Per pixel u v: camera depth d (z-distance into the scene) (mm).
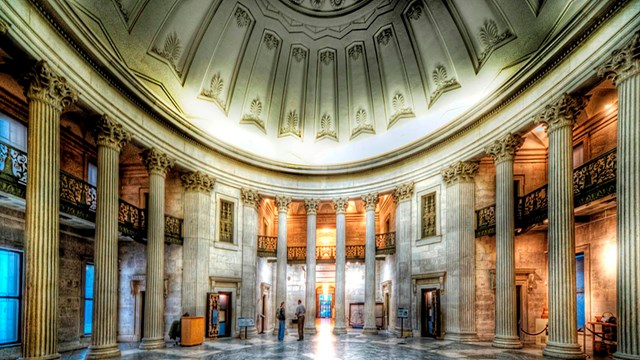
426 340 15023
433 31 16203
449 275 15141
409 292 17250
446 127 15492
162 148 14094
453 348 12508
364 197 19406
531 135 15320
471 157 14672
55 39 9125
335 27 18156
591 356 10820
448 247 15359
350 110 20062
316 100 20188
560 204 10352
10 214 11008
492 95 13164
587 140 13484
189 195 15961
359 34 18281
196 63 15992
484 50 14594
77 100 9945
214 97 17234
